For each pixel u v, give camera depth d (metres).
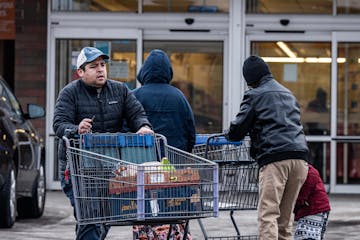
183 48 26.12
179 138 13.00
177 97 12.98
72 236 17.23
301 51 26.03
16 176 18.62
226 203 12.96
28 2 26.12
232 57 25.83
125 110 12.02
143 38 26.11
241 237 14.13
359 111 26.00
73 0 26.11
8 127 18.05
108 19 26.05
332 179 26.03
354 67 25.98
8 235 17.22
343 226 19.03
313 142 26.11
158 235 12.53
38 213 20.52
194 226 18.91
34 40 26.12
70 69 26.12
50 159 26.00
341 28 25.92
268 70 12.63
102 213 10.39
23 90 26.16
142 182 10.13
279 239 12.58
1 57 28.69
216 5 26.05
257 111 12.35
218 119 26.11
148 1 26.05
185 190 10.28
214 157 13.48
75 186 10.52
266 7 25.98
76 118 11.77
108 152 11.16
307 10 25.98
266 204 12.21
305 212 12.68
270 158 12.21
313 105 26.11
